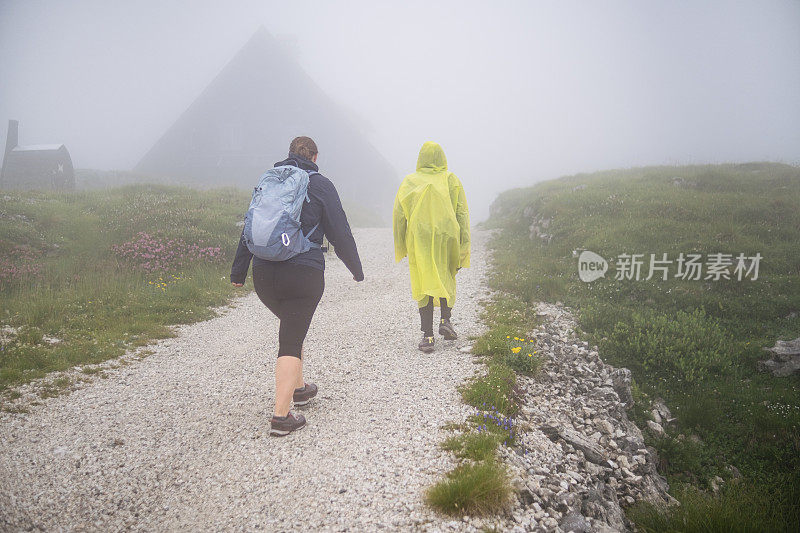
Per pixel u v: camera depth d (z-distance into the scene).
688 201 12.15
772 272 8.58
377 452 3.36
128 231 12.85
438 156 5.29
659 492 4.01
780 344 6.47
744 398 5.70
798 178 14.56
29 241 11.57
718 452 5.10
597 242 10.30
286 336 3.56
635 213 11.95
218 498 2.95
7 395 4.42
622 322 6.86
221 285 9.55
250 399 4.42
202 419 4.02
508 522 2.68
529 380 4.77
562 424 4.12
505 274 9.66
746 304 7.66
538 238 12.65
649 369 6.10
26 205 13.99
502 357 5.00
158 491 3.04
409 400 4.20
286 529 2.64
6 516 2.74
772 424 5.28
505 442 3.49
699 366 6.16
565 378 5.00
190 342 6.46
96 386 4.79
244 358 5.68
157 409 4.23
